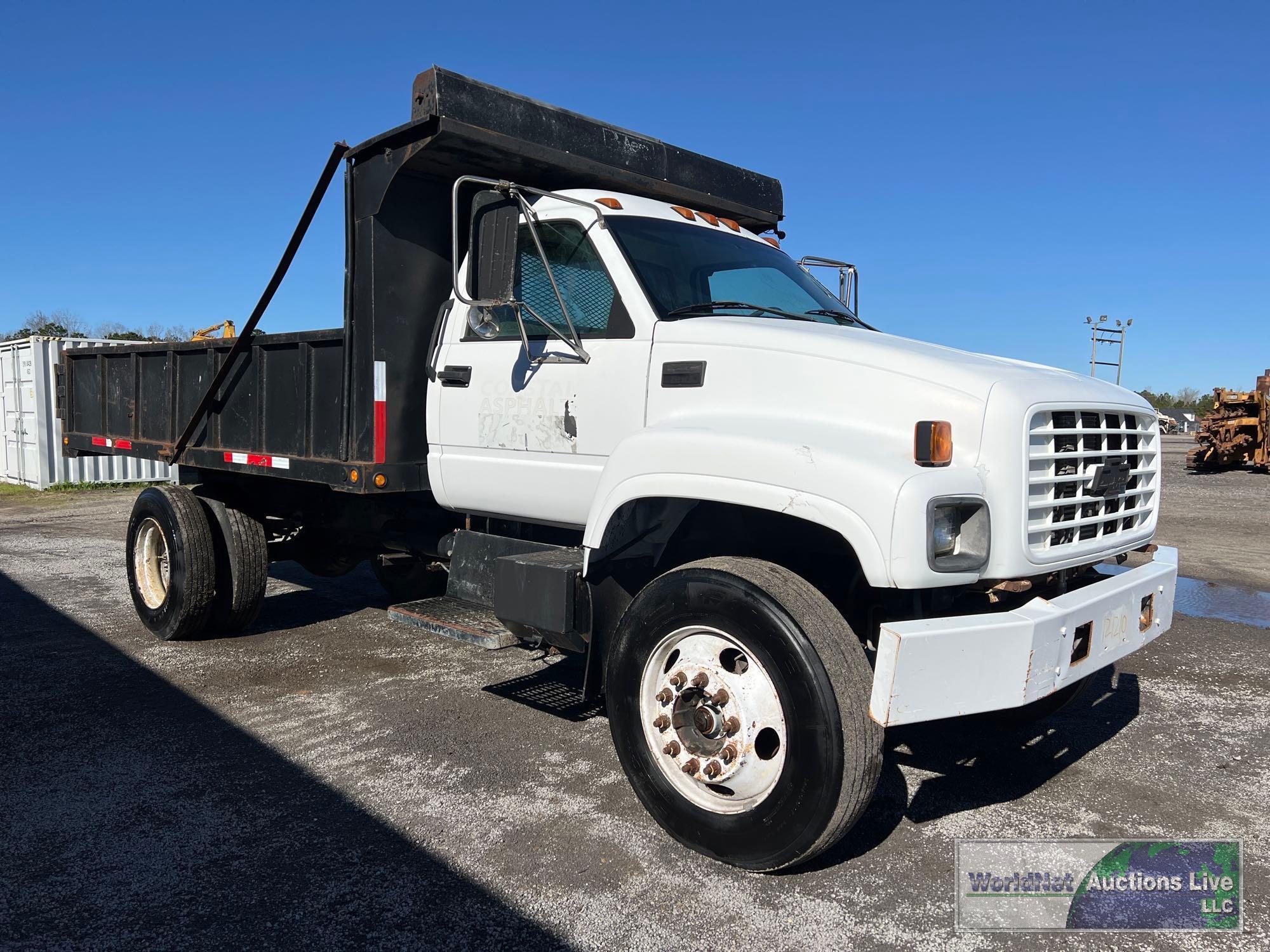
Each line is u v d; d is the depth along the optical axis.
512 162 4.68
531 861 3.30
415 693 5.21
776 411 3.52
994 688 2.89
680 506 3.67
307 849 3.37
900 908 3.02
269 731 4.57
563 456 4.20
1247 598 8.12
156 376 6.64
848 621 3.82
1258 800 3.89
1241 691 5.44
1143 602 3.62
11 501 15.51
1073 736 4.65
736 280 4.49
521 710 4.93
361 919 2.93
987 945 2.82
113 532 11.86
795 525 3.68
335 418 5.07
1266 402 23.42
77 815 3.63
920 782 4.07
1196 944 2.83
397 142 4.52
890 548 2.89
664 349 3.84
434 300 4.94
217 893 3.07
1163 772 4.20
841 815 2.92
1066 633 3.07
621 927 2.90
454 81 4.36
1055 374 3.78
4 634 6.48
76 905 2.99
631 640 3.47
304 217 4.87
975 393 3.20
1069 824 3.65
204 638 6.39
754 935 2.86
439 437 4.80
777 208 5.96
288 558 6.87
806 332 3.62
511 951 2.77
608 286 4.09
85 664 5.73
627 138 5.06
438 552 5.38
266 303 5.34
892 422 3.29
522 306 4.18
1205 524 13.11
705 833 3.23
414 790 3.89
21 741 4.42
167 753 4.27
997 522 3.15
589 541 3.68
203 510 6.16
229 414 5.94
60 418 7.93
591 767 4.15
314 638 6.42
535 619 3.92
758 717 3.12
